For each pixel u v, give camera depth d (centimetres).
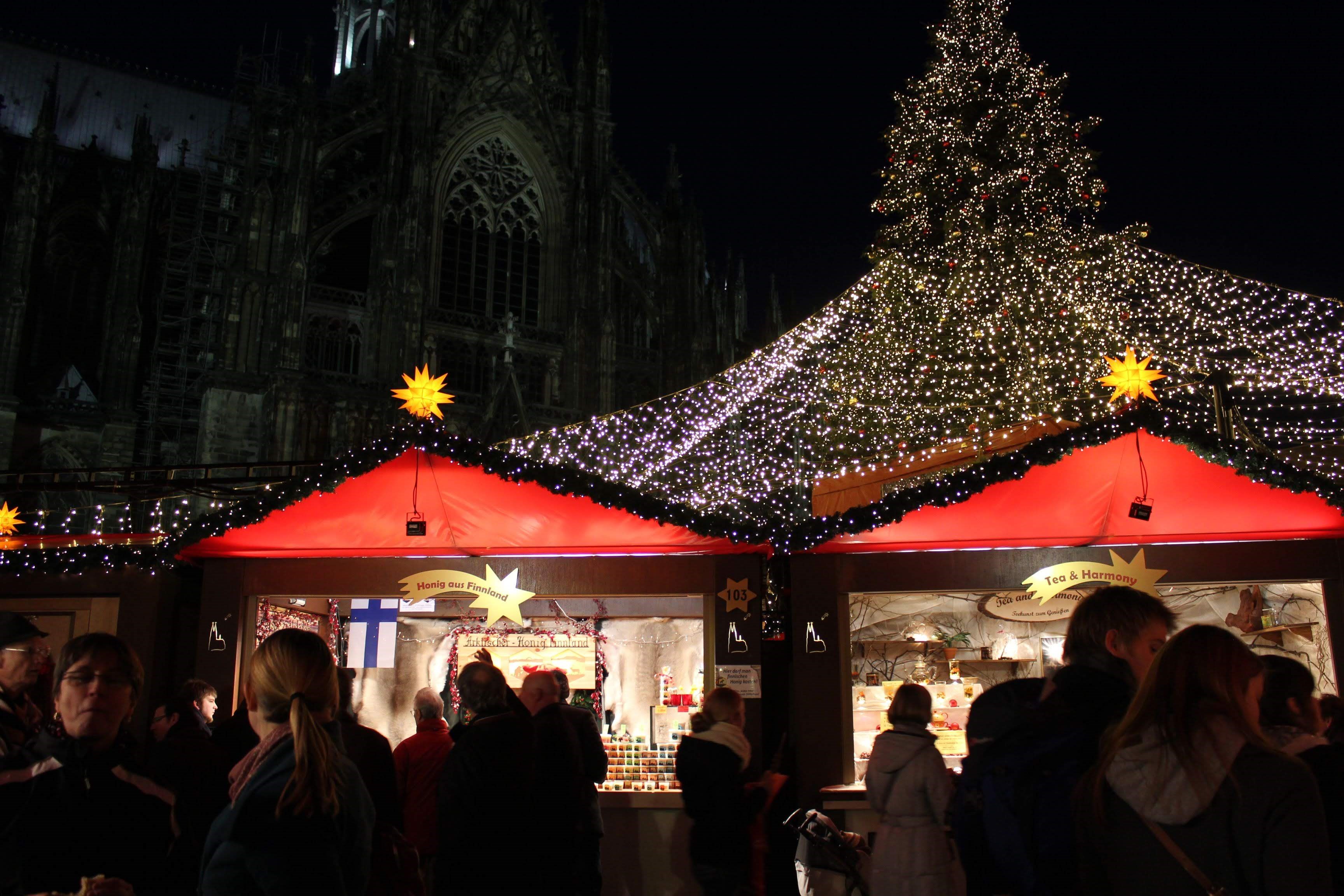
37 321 5909
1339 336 2066
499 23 6275
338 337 5441
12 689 541
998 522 1240
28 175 5734
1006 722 495
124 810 502
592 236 6181
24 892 471
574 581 1294
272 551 1304
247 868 411
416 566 1304
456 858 702
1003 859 461
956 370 2736
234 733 772
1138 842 356
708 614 1279
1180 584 1238
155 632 1327
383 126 5853
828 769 1221
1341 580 1209
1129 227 2559
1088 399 2344
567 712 913
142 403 5956
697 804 823
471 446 1167
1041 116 2916
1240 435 1495
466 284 5916
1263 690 493
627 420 4331
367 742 699
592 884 880
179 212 6506
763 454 3838
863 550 1279
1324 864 325
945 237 2941
